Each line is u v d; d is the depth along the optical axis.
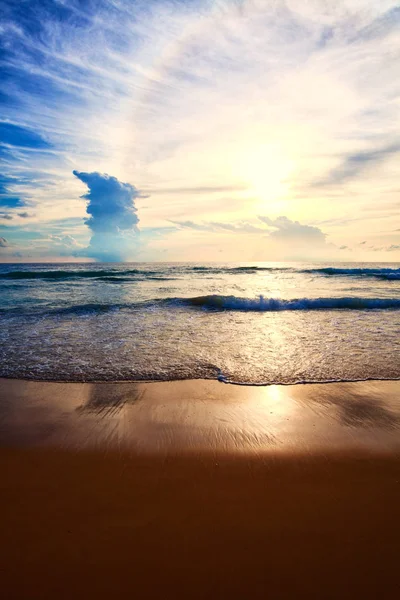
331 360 6.59
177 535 2.36
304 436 3.82
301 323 10.37
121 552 2.22
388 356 6.84
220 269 43.81
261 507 2.65
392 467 3.22
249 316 11.64
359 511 2.61
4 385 5.34
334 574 2.06
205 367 6.18
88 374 5.81
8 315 11.44
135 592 1.95
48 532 2.38
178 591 1.96
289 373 5.89
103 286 22.58
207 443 3.65
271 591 1.96
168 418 4.25
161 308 13.09
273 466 3.23
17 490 2.85
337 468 3.21
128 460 3.32
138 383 5.44
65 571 2.08
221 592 1.95
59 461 3.30
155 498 2.75
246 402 4.74
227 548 2.25
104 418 4.25
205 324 10.15
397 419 4.25
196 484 2.94
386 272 36.69
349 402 4.75
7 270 39.88
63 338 8.24
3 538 2.32
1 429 3.95
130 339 8.19
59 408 4.54
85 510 2.61
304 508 2.64
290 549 2.24
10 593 1.94
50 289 20.50
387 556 2.19
